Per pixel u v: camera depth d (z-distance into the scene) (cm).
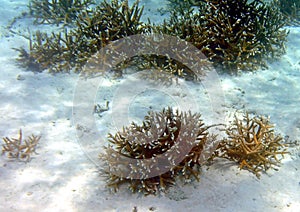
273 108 213
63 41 253
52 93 221
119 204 146
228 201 146
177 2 343
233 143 171
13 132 185
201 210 142
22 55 246
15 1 343
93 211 142
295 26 317
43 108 207
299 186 155
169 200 148
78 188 153
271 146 168
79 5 318
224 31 238
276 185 156
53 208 143
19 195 148
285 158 172
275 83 238
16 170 161
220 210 142
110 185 153
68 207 143
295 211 143
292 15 326
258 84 236
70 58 249
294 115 204
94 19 257
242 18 254
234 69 244
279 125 197
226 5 255
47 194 149
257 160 165
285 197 149
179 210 142
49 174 160
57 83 231
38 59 243
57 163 167
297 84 237
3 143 176
